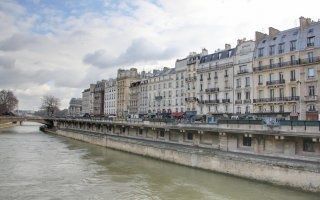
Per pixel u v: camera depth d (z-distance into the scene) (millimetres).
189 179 37438
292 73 59844
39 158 52031
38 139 87500
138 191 32375
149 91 106250
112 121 79625
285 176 32281
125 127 74500
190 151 45375
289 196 29578
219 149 45125
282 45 62125
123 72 128250
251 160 35938
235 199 29438
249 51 68188
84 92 181125
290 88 59781
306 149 34969
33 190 32094
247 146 41625
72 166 45594
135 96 115938
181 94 90062
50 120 139375
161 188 33562
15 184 34312
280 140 37281
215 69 75812
